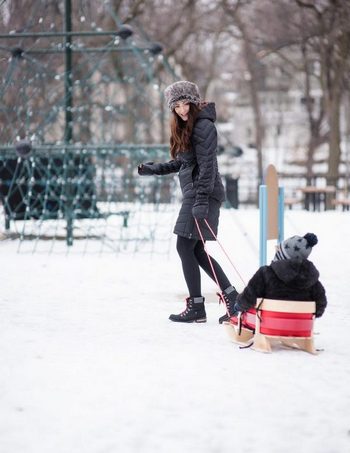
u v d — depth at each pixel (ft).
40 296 33.12
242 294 22.75
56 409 16.96
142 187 90.27
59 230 65.36
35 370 20.25
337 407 17.37
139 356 21.94
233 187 105.19
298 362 21.43
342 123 200.95
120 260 46.70
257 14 131.23
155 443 15.03
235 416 16.65
